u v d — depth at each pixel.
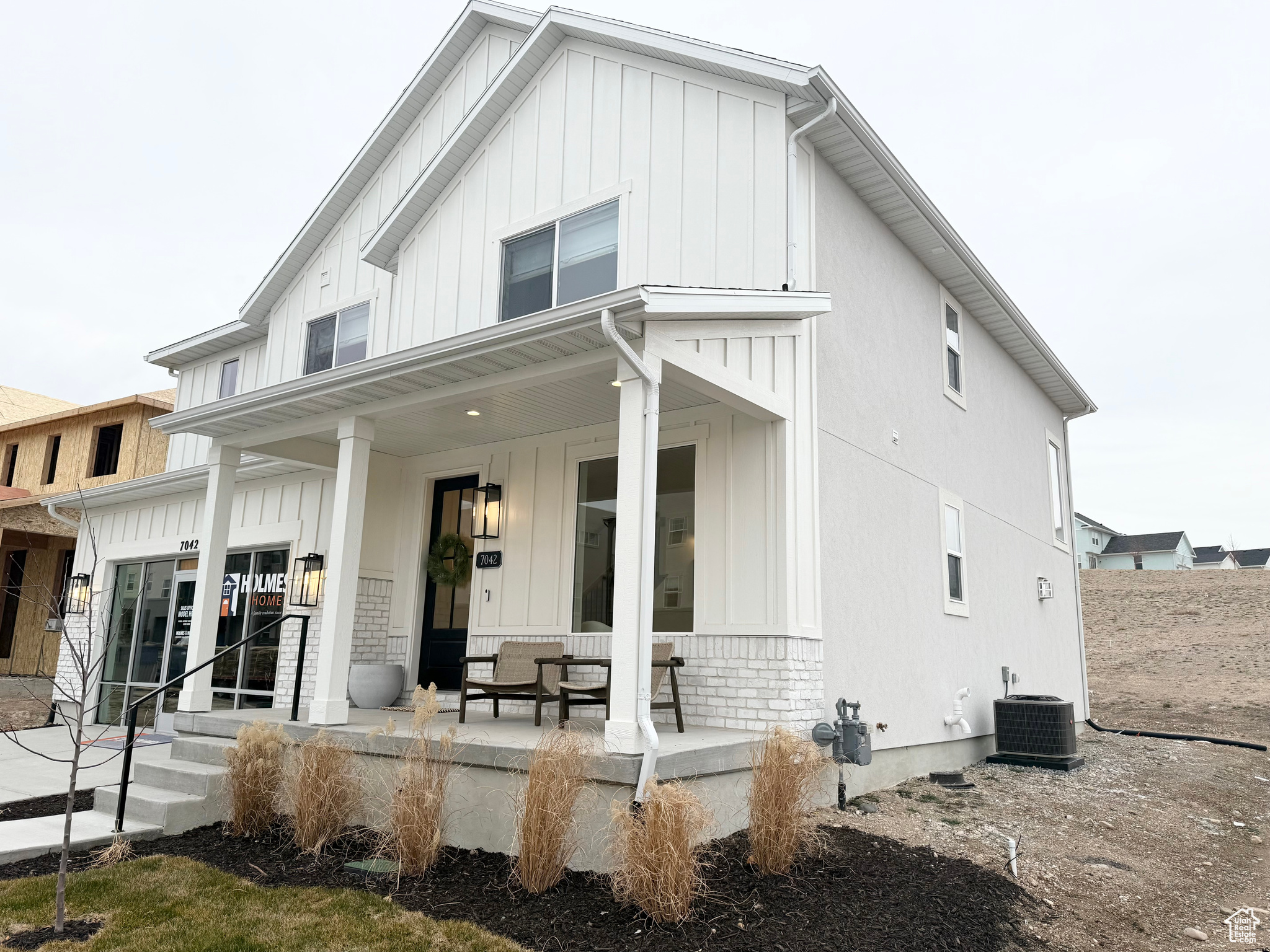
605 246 8.38
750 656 6.75
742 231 7.46
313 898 4.47
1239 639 26.67
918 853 5.52
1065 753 9.47
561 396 7.40
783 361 7.04
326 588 7.01
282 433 7.98
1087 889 5.39
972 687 9.89
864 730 6.71
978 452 11.06
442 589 9.63
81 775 7.73
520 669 7.50
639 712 5.00
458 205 9.81
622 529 5.36
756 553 6.89
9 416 21.80
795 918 4.25
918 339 9.76
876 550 8.18
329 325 11.61
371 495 9.72
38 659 17.77
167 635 12.00
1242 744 12.36
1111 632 30.09
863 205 8.83
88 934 3.97
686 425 7.55
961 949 4.12
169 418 8.28
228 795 6.06
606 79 8.71
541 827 4.58
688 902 4.20
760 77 7.48
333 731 6.30
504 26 10.45
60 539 18.44
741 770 5.79
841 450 7.78
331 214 11.78
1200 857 6.55
